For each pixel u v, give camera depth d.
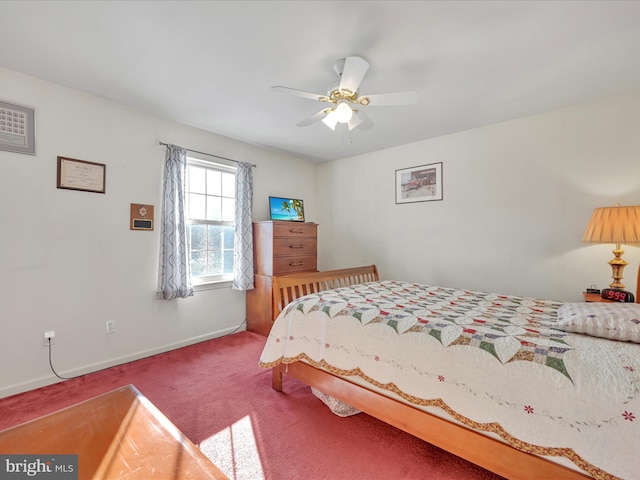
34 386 2.18
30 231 2.18
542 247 2.77
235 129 3.20
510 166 2.92
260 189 3.83
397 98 1.90
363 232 4.12
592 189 2.53
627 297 2.07
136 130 2.72
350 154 4.16
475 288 3.16
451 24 1.59
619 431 0.96
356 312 1.80
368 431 1.72
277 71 2.07
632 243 2.19
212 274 3.39
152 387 2.22
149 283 2.82
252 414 1.88
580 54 1.86
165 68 2.04
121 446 1.00
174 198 2.89
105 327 2.54
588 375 1.07
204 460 0.94
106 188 2.54
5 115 2.07
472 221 3.17
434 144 3.43
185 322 3.09
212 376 2.41
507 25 1.60
